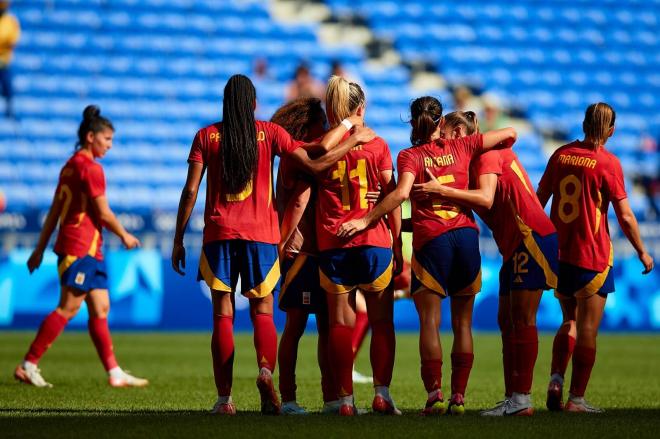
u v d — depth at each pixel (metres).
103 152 31.75
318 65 93.62
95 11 91.38
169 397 27.38
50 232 31.83
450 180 22.08
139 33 91.12
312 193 22.98
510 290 22.47
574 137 94.31
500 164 22.47
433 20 100.19
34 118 83.00
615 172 23.77
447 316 67.81
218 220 21.61
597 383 33.94
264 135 22.02
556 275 22.28
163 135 83.50
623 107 96.94
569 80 98.44
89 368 38.59
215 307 21.86
